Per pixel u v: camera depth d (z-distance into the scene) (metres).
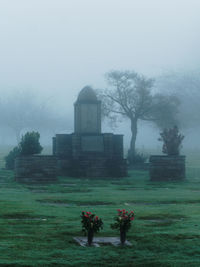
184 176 37.12
